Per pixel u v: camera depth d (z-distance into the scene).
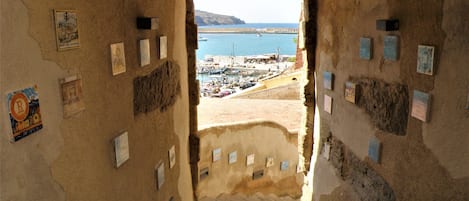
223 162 3.71
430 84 1.20
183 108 2.04
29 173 0.77
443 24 1.11
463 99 1.05
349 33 1.78
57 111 0.86
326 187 2.18
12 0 0.71
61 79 0.87
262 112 4.77
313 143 2.40
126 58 1.24
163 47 1.60
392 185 1.47
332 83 2.00
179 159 1.98
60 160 0.88
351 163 1.84
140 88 1.37
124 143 1.22
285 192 4.22
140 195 1.40
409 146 1.34
